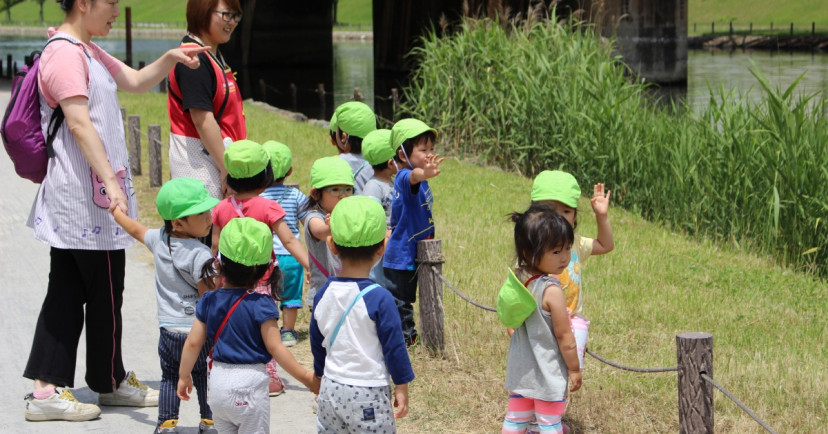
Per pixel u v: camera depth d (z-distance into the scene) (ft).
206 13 17.97
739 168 35.58
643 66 118.42
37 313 22.50
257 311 12.95
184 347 13.46
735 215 35.29
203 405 15.17
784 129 34.88
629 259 29.53
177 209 14.34
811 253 32.50
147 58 193.88
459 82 53.47
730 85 112.68
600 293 25.23
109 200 15.72
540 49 52.90
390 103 107.04
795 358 19.94
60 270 16.17
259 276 13.12
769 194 34.04
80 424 16.25
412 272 19.94
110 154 16.02
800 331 22.50
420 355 19.66
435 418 16.74
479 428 16.31
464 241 30.53
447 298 23.72
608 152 43.65
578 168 45.19
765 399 17.60
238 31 167.63
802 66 143.43
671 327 22.53
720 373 18.93
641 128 43.88
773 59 164.66
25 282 25.29
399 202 19.61
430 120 54.65
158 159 39.73
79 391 17.88
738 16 249.34
